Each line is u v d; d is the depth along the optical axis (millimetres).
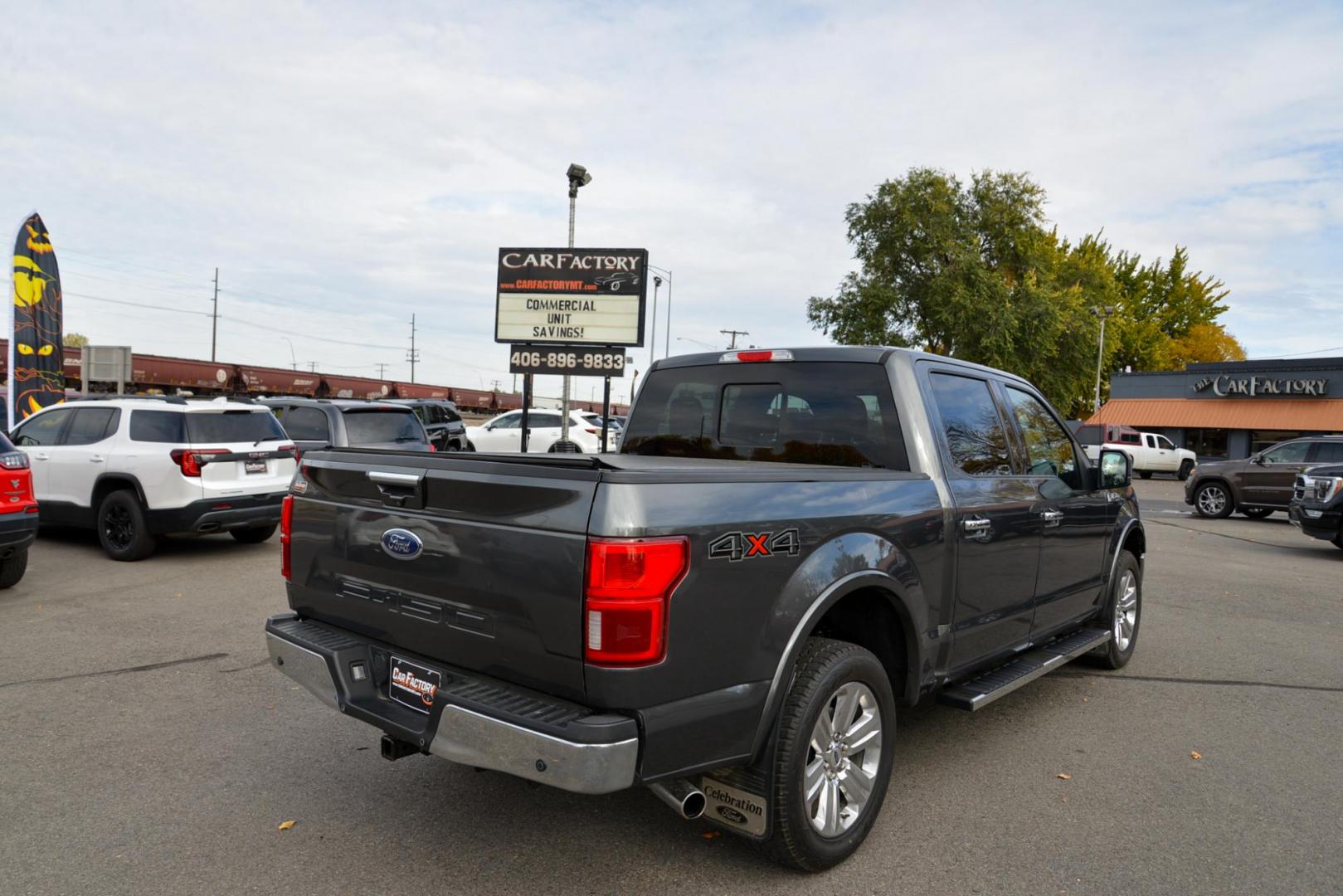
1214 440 40281
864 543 3199
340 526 3350
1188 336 68875
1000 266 42000
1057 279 47438
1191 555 11797
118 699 4863
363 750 4172
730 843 3311
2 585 7629
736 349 4402
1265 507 16781
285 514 3672
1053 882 3061
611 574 2455
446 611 2910
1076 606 5109
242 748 4176
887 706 3301
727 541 2703
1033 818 3578
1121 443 34469
